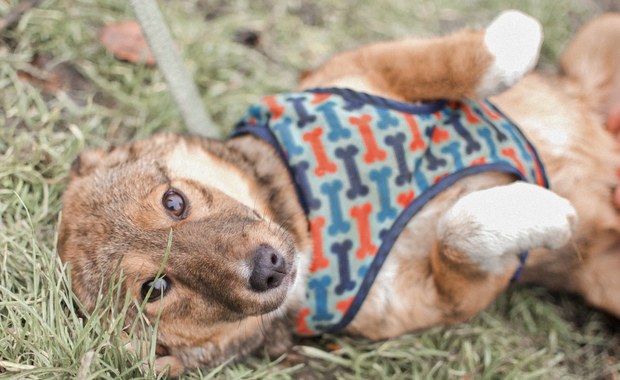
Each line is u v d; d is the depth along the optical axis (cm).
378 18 103
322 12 103
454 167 70
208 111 90
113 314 65
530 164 72
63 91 86
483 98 74
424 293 72
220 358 72
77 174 73
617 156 79
